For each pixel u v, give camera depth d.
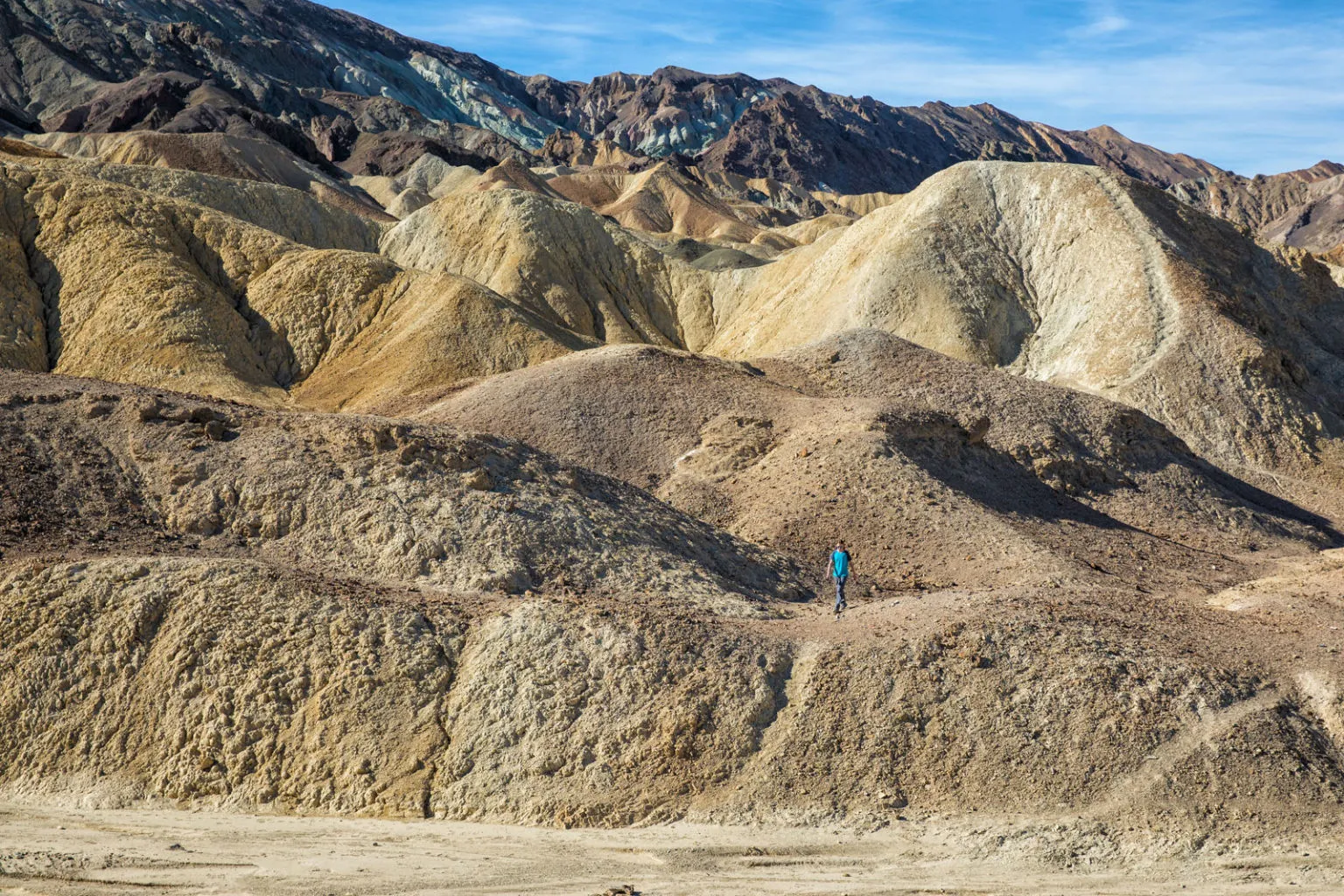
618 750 17.44
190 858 14.88
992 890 14.45
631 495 28.69
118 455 24.61
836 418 39.53
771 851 15.54
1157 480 46.59
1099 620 20.41
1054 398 50.50
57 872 14.30
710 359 50.41
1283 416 65.12
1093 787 16.61
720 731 17.66
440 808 16.83
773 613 22.80
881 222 92.38
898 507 33.59
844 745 17.42
